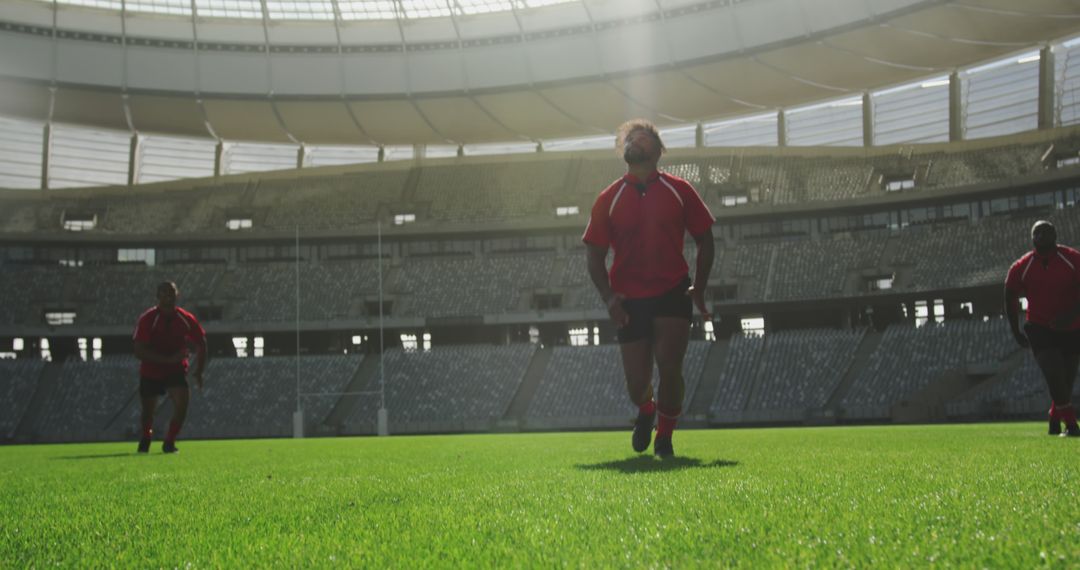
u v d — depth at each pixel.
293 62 58.56
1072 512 2.47
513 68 57.50
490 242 61.41
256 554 2.29
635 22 54.75
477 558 2.13
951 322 48.25
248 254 61.38
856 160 59.09
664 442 6.41
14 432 49.72
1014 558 1.89
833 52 52.22
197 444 20.73
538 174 64.31
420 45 58.06
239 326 55.91
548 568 1.99
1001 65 57.34
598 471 4.83
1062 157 52.03
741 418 45.66
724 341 52.91
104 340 57.88
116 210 62.41
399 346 58.38
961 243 51.94
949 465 4.53
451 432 49.44
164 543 2.54
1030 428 15.57
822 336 50.88
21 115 61.16
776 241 56.84
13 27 54.91
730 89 57.34
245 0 56.31
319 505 3.50
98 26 56.47
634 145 6.15
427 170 65.88
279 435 50.47
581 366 53.28
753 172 60.34
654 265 6.17
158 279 59.38
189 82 58.09
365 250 61.69
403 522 2.83
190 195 64.38
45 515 3.43
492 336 57.78
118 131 65.12
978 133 59.03
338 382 53.88
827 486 3.48
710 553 2.10
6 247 58.84
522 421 48.94
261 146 69.62
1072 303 9.68
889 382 45.81
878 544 2.12
